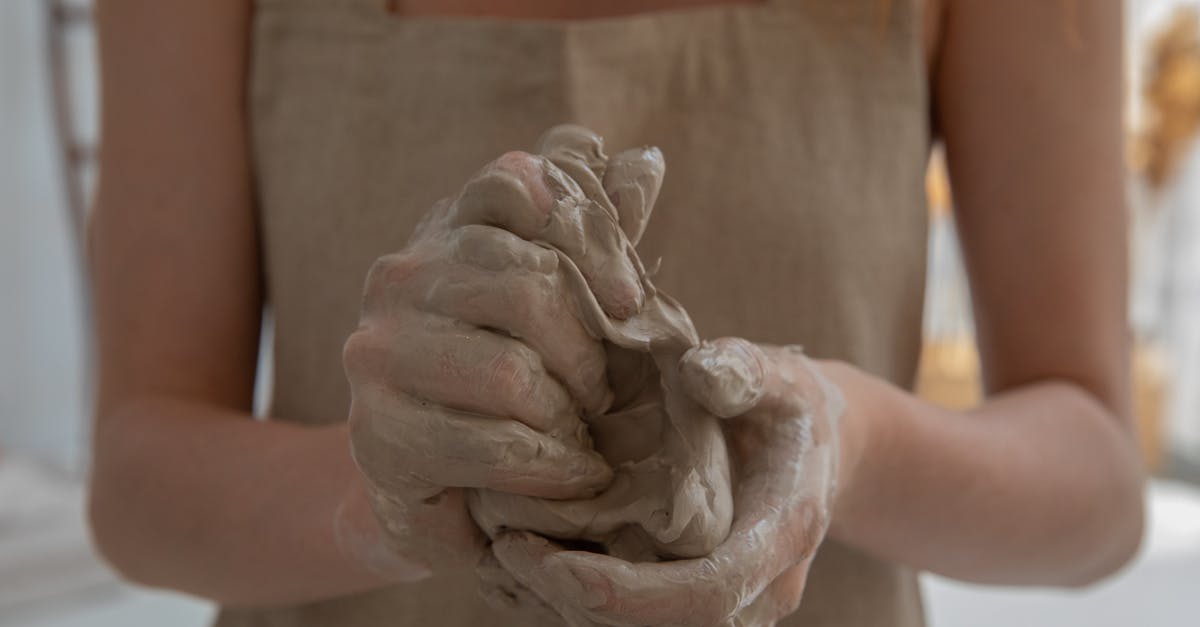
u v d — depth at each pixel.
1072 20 0.78
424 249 0.56
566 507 0.57
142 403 0.75
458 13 0.77
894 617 0.78
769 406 0.60
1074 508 0.73
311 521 0.68
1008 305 0.79
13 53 2.56
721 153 0.76
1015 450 0.72
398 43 0.76
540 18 0.77
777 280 0.76
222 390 0.78
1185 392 2.21
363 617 0.77
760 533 0.57
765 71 0.76
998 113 0.79
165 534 0.72
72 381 2.79
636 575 0.55
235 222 0.78
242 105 0.79
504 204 0.56
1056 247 0.78
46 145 2.66
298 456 0.70
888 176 0.78
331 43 0.77
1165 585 1.36
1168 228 2.20
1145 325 2.13
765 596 0.59
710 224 0.76
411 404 0.55
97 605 1.55
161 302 0.77
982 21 0.79
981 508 0.70
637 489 0.58
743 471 0.60
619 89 0.75
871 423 0.66
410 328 0.56
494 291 0.55
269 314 0.91
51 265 2.71
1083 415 0.76
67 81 2.61
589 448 0.59
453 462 0.55
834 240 0.76
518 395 0.55
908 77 0.78
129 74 0.78
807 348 0.76
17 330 2.67
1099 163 0.78
